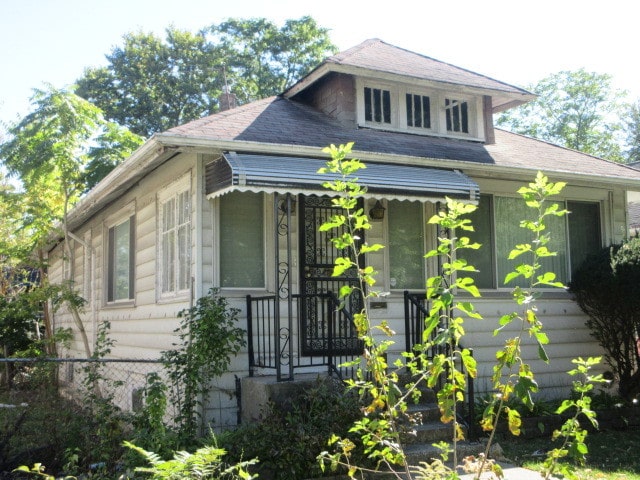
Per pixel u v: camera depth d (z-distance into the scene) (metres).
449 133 10.73
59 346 17.52
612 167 11.51
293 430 6.41
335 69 9.81
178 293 9.09
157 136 7.46
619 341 10.02
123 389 11.43
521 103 11.62
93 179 14.96
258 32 35.84
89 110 12.95
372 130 10.11
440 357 4.03
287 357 8.52
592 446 8.12
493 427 3.98
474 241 10.02
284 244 8.73
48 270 20.92
